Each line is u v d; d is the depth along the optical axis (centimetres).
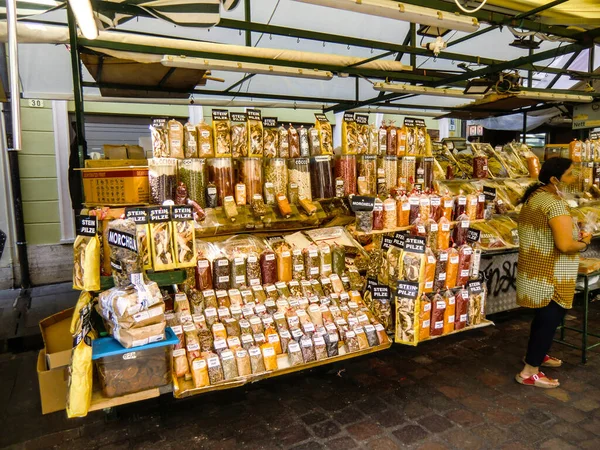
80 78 349
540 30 343
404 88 503
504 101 573
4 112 572
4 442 266
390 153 387
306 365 284
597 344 358
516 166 488
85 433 273
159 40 355
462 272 334
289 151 355
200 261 305
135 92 512
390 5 253
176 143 311
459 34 576
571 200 475
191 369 261
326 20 529
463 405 298
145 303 225
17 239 590
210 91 516
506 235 421
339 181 365
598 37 363
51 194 618
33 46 463
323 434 267
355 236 382
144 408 299
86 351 216
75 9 184
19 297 557
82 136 326
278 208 343
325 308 313
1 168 579
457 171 464
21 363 381
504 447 252
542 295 305
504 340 409
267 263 321
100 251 246
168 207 256
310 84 642
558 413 286
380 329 313
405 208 344
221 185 327
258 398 311
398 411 291
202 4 252
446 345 400
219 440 263
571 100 564
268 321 296
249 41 398
